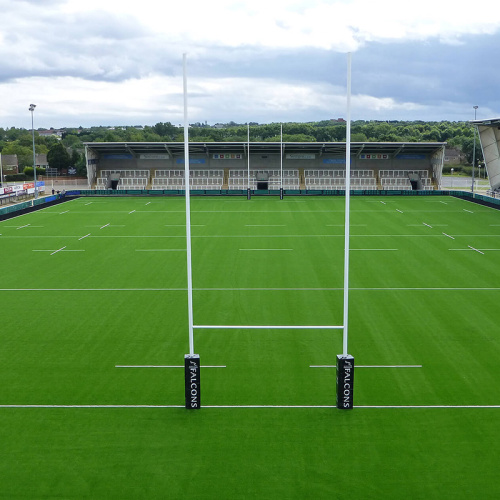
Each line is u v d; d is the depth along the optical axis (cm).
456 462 1323
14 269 3203
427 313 2367
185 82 1480
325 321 2280
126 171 7931
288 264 3256
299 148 7625
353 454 1355
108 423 1502
